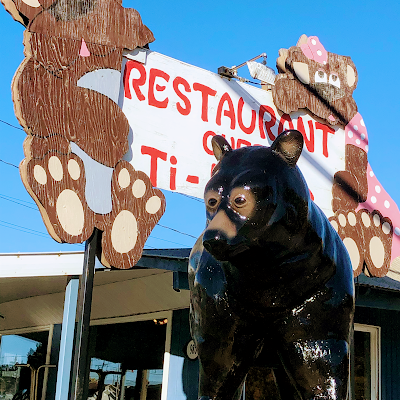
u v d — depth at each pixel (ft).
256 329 7.48
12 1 13.82
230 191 6.59
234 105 18.33
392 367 25.29
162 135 16.46
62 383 16.84
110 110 15.05
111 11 15.66
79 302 13.84
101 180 14.55
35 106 13.61
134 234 14.90
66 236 13.57
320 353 7.26
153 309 23.38
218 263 7.63
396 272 26.50
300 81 20.03
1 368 29.12
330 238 7.56
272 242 6.68
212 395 7.71
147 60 16.51
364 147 21.25
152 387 23.20
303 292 7.22
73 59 14.57
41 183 13.30
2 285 23.04
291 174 6.88
